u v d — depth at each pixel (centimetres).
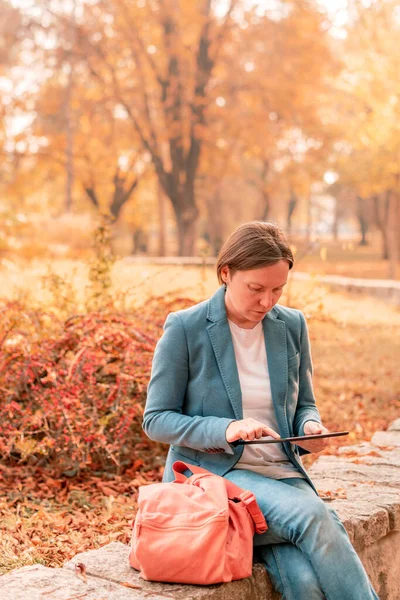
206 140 3316
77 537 387
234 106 3269
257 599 289
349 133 2403
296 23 3108
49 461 519
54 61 3111
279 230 298
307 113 3238
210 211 5012
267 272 288
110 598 266
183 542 273
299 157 3747
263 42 3169
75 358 499
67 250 1573
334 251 5728
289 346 318
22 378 508
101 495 472
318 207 7012
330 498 379
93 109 3272
